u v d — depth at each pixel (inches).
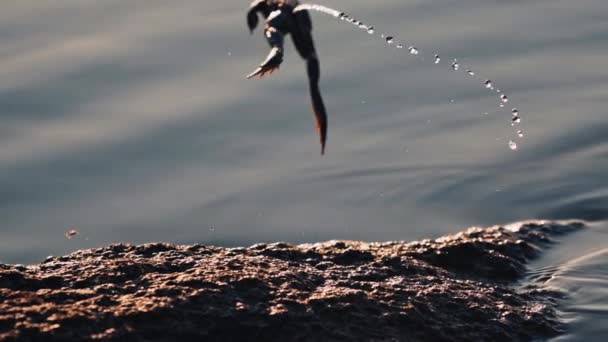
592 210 912.3
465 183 971.9
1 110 1082.1
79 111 1084.5
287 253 693.9
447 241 748.6
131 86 1123.9
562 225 837.2
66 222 935.7
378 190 968.3
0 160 1008.9
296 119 1072.8
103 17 1254.3
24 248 898.7
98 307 583.8
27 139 1042.1
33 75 1133.7
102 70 1145.4
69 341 556.7
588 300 690.8
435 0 1269.7
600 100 1079.6
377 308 624.1
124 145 1036.5
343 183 979.3
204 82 1127.6
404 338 609.3
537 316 660.1
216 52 1176.8
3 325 558.9
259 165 1010.1
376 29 1203.2
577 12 1238.9
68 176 995.3
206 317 590.6
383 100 1095.6
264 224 925.2
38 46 1189.1
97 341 559.8
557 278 724.0
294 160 1015.6
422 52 1160.2
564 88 1104.8
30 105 1091.3
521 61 1148.5
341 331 601.3
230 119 1071.6
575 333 651.5
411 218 923.4
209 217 938.1
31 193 973.8
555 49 1167.6
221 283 618.2
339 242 738.8
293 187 976.9
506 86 1109.1
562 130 1039.0
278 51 486.0
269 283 629.9
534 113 1069.1
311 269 671.8
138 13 1263.5
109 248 687.1
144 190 978.7
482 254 735.7
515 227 826.8
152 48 1182.9
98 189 980.6
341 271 674.2
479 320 641.6
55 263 651.5
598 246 794.2
